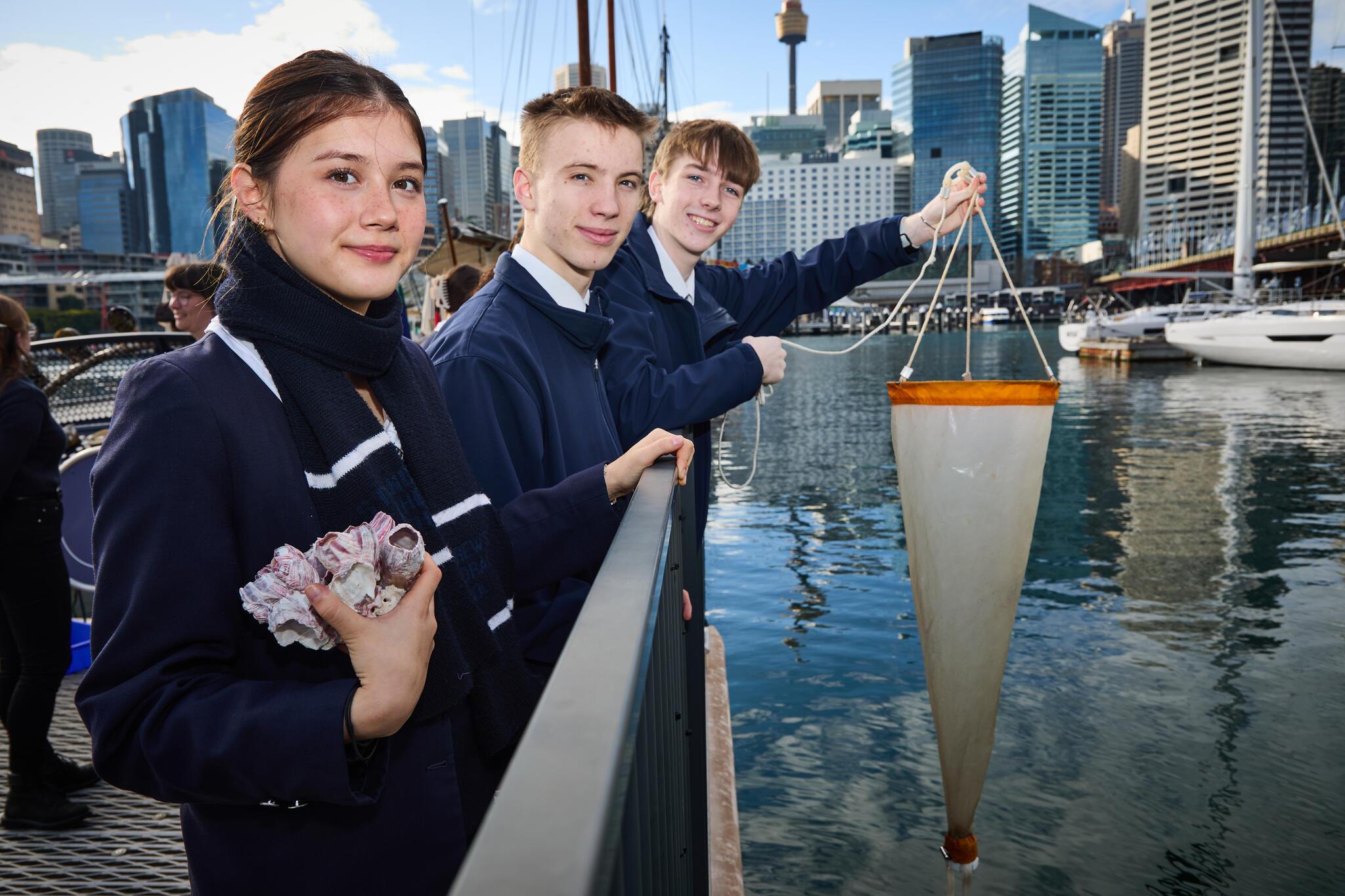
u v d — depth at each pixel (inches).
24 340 97.5
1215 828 162.1
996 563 57.5
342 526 35.0
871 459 690.2
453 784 37.5
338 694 29.6
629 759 15.2
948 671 59.4
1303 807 168.1
